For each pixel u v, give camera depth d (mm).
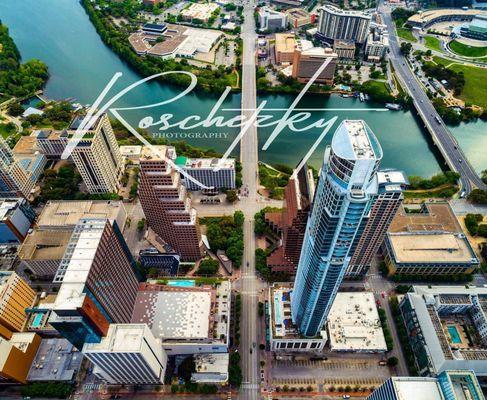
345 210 183875
